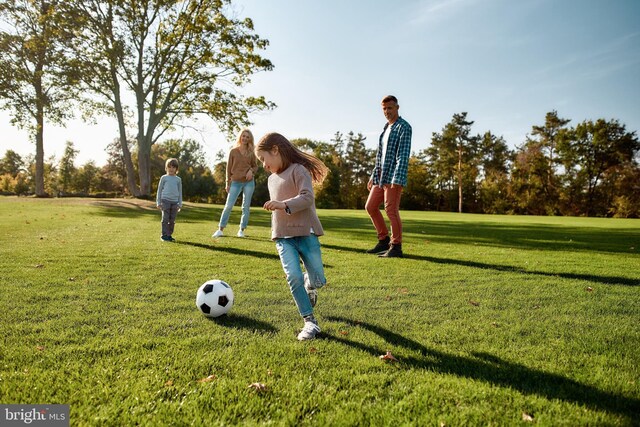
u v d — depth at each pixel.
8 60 22.14
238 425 1.49
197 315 2.84
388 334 2.54
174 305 3.06
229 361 2.06
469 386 1.82
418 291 3.67
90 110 25.31
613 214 43.53
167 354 2.13
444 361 2.13
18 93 22.78
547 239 8.95
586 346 2.37
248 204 7.64
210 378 1.85
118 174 62.91
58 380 1.81
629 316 3.00
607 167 45.88
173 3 21.56
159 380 1.83
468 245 7.42
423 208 55.38
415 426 1.50
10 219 10.56
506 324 2.76
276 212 2.81
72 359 2.04
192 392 1.73
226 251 5.71
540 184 46.62
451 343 2.40
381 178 5.76
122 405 1.62
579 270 4.85
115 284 3.67
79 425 1.47
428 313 3.00
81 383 1.79
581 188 46.19
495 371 2.01
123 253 5.34
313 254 2.79
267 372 1.93
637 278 4.41
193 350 2.20
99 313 2.81
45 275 3.96
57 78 21.41
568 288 3.87
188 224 10.46
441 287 3.84
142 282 3.77
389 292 3.61
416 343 2.39
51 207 15.88
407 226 12.32
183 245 6.21
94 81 22.06
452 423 1.52
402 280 4.12
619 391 1.80
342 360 2.11
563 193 46.19
